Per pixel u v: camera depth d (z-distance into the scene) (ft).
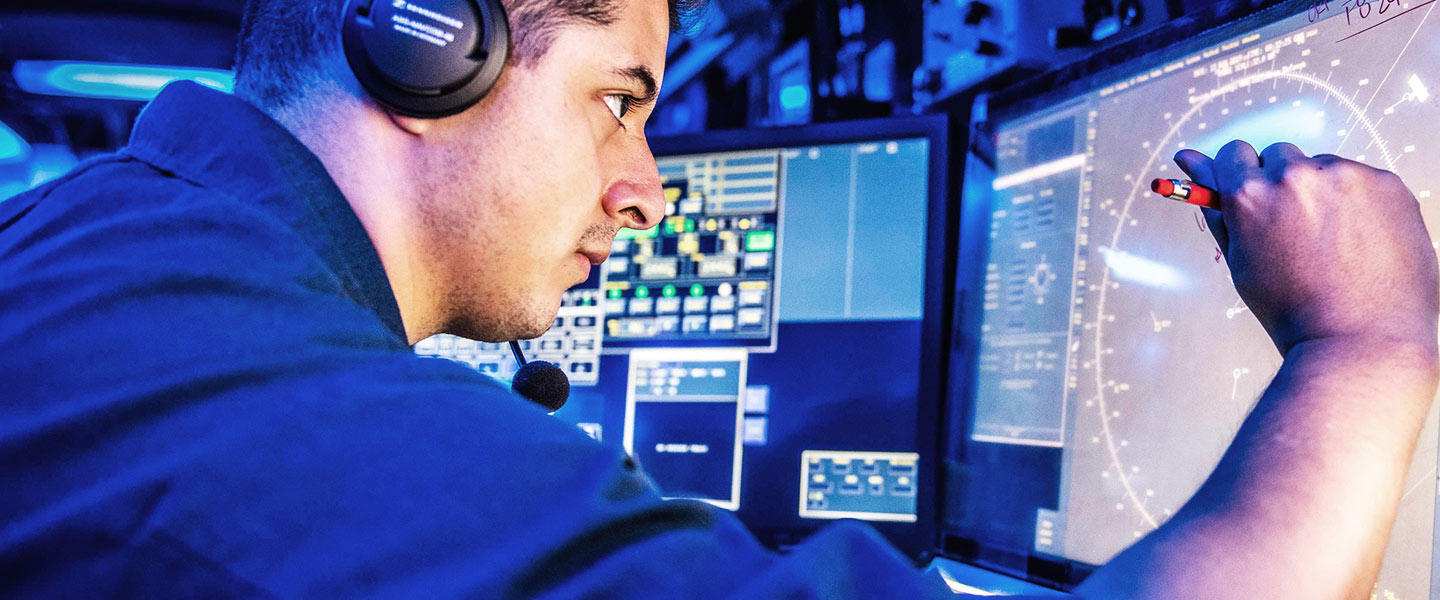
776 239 3.45
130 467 0.91
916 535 3.08
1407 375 1.28
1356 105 2.02
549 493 0.95
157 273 1.04
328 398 0.96
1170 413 2.32
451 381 1.08
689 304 3.51
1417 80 1.90
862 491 3.18
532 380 2.15
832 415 3.26
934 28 3.86
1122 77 2.64
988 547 2.86
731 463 3.36
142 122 1.37
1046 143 2.88
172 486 0.89
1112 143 2.64
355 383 0.99
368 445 0.93
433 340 3.76
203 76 4.42
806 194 3.45
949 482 3.07
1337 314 1.38
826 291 3.35
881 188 3.34
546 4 1.32
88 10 4.10
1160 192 1.63
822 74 4.22
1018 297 2.89
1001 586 2.67
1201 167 1.74
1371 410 1.23
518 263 1.38
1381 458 1.18
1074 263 2.70
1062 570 2.56
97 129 4.75
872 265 3.31
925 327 3.19
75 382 0.96
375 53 1.23
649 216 1.62
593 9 1.36
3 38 4.25
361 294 1.25
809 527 3.22
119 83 4.43
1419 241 1.45
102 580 0.88
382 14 1.24
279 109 1.35
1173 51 2.49
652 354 3.53
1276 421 1.26
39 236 1.16
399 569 0.85
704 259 3.53
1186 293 2.32
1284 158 1.57
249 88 1.40
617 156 1.57
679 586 0.92
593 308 3.64
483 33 1.25
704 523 1.07
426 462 0.93
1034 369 2.79
